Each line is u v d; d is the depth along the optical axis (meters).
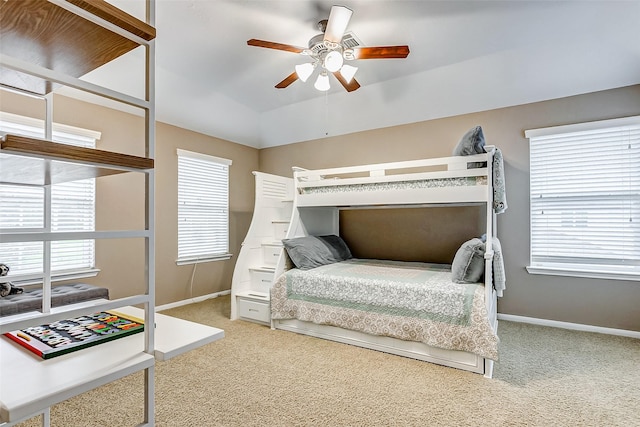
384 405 2.04
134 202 3.83
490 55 3.28
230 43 3.03
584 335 3.24
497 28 2.82
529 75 3.39
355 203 3.35
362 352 2.84
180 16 2.62
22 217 2.98
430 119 4.19
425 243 4.20
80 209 3.38
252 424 1.84
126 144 3.78
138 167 0.84
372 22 2.73
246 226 5.34
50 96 1.17
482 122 3.88
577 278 3.44
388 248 4.43
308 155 5.12
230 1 2.45
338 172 3.51
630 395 2.15
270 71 3.61
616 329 3.27
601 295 3.34
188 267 4.46
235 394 2.15
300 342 3.06
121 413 1.92
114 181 3.65
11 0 0.64
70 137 3.34
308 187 3.68
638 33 2.77
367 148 4.63
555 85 3.41
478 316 2.45
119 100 0.82
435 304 2.61
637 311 3.20
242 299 3.70
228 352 2.83
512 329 3.43
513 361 2.66
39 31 0.77
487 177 2.73
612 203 3.33
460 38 2.98
